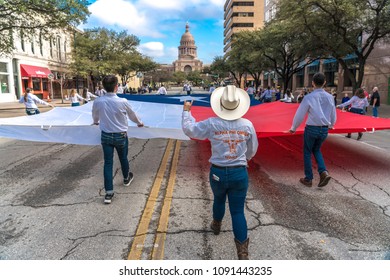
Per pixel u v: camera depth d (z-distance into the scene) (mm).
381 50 26656
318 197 5059
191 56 186375
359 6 17016
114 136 4781
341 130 6969
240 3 103500
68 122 7340
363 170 6621
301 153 8141
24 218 4266
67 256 3320
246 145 3197
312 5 17484
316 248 3496
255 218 4258
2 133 6699
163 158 7762
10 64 33969
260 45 30844
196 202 4824
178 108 9141
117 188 5477
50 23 20719
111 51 42375
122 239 3672
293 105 9305
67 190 5387
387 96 26203
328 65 36844
